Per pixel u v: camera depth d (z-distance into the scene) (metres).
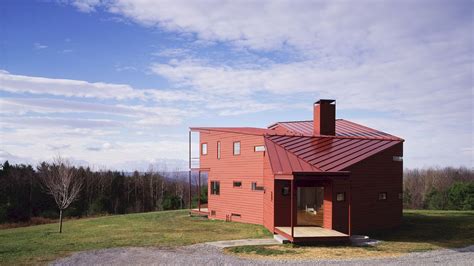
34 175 47.16
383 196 21.73
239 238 18.55
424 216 26.45
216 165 27.19
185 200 53.53
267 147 21.58
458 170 79.38
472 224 22.69
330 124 24.33
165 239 18.22
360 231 20.38
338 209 19.70
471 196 43.16
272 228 20.09
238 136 25.19
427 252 15.30
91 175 51.81
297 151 21.20
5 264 13.35
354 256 14.46
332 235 17.19
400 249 15.98
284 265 12.74
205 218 27.11
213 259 13.73
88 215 44.84
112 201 51.81
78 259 13.98
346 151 21.59
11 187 44.62
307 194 21.27
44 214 42.50
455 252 15.27
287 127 27.00
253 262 13.21
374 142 22.83
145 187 57.22
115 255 14.59
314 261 13.41
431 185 60.62
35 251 15.73
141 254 14.71
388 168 22.06
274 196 20.12
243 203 24.45
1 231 26.06
